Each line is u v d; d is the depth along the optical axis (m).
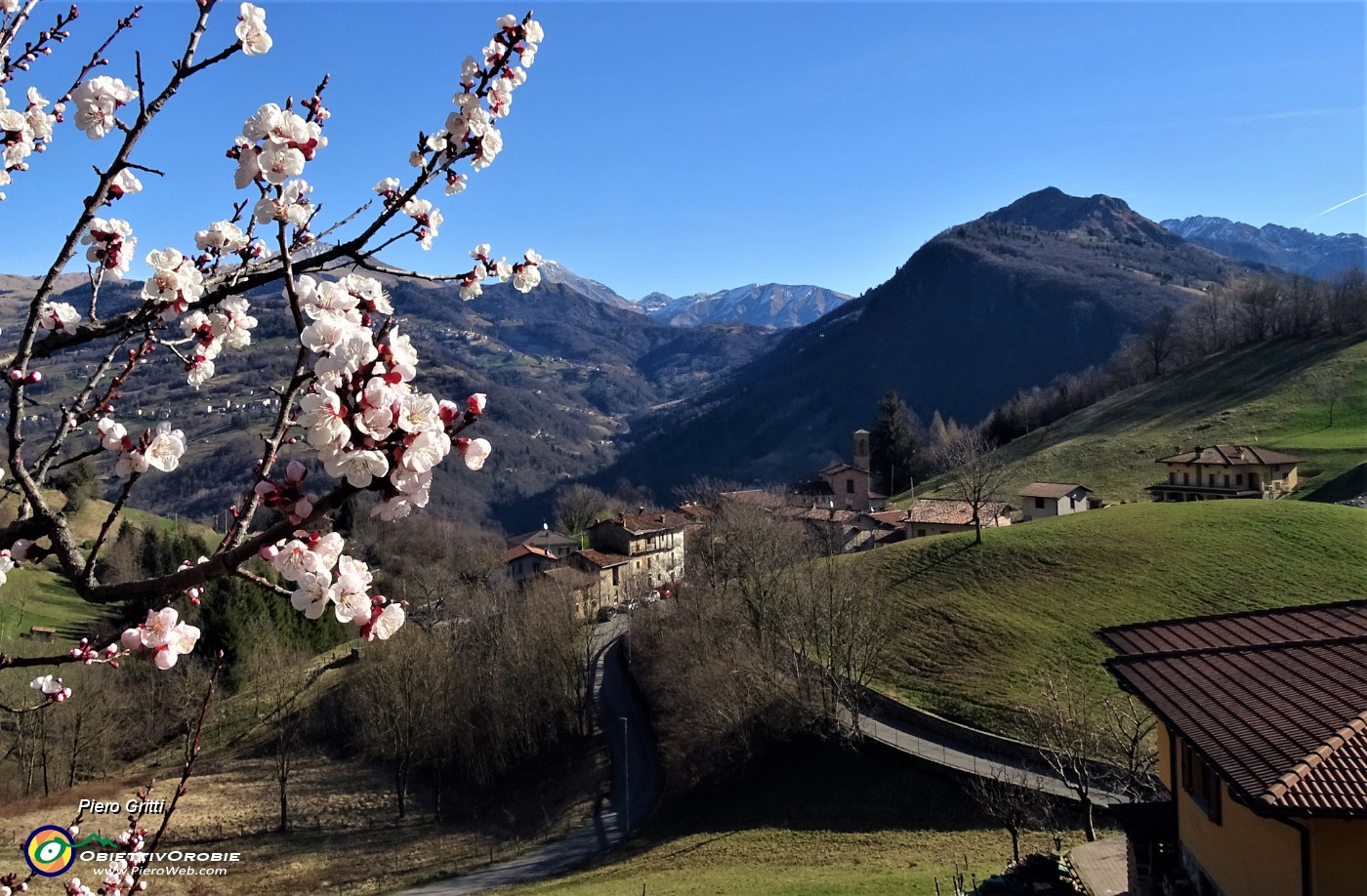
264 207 4.23
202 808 44.16
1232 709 12.14
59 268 4.45
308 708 56.25
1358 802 9.41
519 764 50.38
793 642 44.72
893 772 35.78
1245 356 108.50
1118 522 57.62
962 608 48.75
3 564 4.13
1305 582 44.72
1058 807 29.89
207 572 3.73
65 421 4.62
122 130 4.76
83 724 44.59
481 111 5.44
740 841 33.66
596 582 76.56
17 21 5.27
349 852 40.91
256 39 4.74
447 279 5.84
